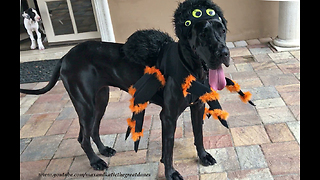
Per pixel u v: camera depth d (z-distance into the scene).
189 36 1.25
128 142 2.05
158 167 1.78
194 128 1.68
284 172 1.61
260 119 2.10
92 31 3.97
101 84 1.65
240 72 2.86
